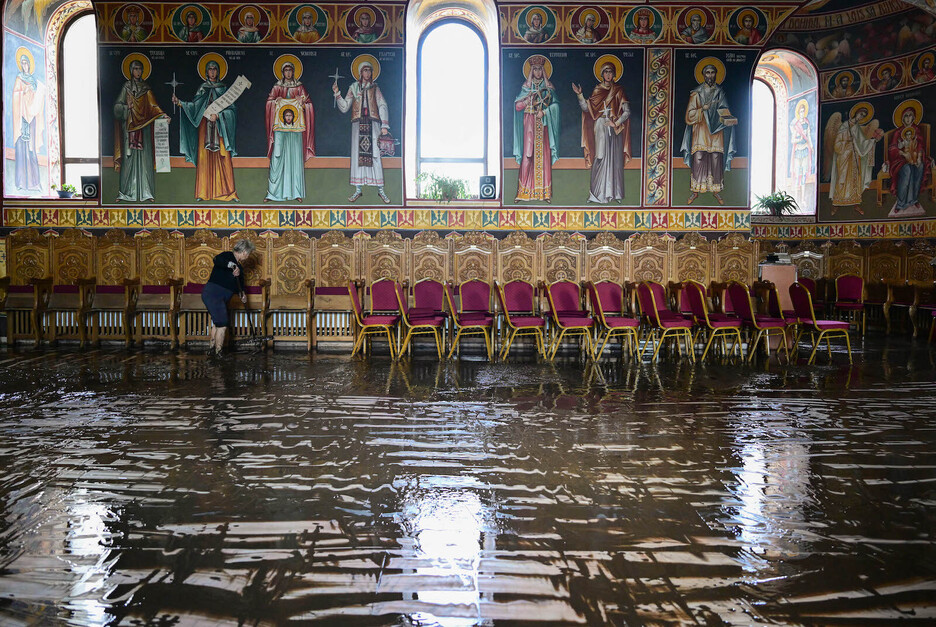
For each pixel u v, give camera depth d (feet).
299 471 14.24
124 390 22.56
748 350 33.19
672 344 32.50
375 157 37.09
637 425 18.22
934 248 41.22
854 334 41.68
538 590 9.37
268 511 12.09
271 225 37.11
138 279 34.78
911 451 15.93
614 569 9.99
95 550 10.52
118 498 12.67
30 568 9.93
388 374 26.30
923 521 11.82
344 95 36.94
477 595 9.23
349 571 9.88
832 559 10.36
